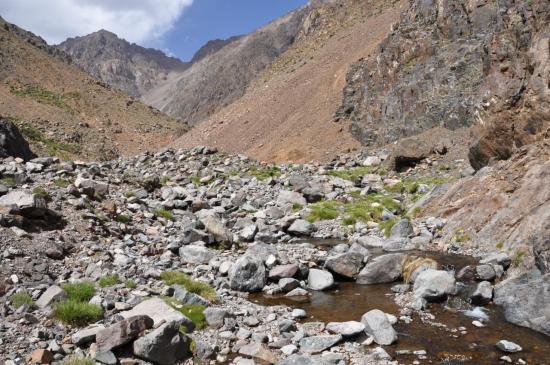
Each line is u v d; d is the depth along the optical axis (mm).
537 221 16781
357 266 17781
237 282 16297
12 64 168625
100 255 17438
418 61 64812
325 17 171000
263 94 126750
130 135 152250
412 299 14867
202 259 19047
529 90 24016
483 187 22578
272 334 12477
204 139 119062
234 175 41281
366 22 128500
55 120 140125
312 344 11664
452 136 48625
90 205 22516
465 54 56750
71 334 11234
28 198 18234
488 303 14258
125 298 13633
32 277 14266
